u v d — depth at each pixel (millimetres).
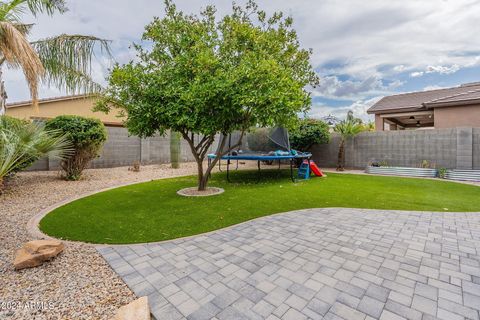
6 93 4891
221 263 2746
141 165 12203
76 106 12617
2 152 4234
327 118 17781
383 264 2701
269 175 9812
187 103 4738
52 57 5027
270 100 4609
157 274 2525
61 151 5898
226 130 5801
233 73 4840
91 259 2820
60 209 4730
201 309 2008
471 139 8766
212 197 5773
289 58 7203
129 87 5074
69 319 1906
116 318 1813
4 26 3389
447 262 2732
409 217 4289
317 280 2404
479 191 6449
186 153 14242
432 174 9125
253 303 2076
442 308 2000
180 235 3520
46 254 2723
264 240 3363
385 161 10680
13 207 4848
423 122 17031
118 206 4965
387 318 1893
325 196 5914
